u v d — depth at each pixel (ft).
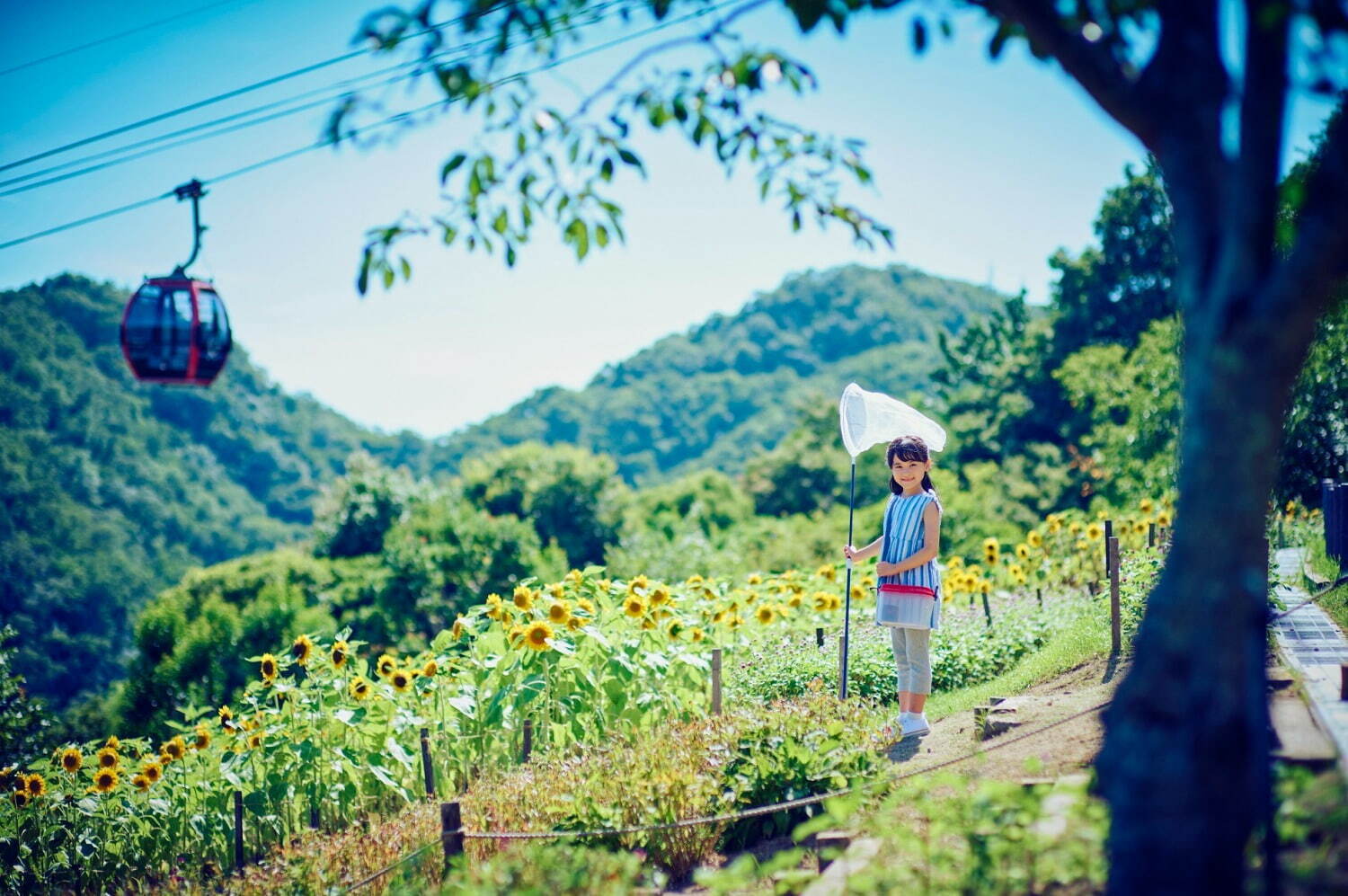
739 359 491.31
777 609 33.32
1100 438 94.63
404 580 110.22
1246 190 11.62
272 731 26.23
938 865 12.51
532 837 16.72
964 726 23.53
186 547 293.84
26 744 72.23
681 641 28.58
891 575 23.63
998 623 34.83
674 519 169.37
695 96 20.01
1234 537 11.14
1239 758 10.89
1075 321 131.44
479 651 28.07
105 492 281.74
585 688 26.86
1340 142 11.37
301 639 27.07
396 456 430.20
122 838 26.21
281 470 370.73
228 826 25.63
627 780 19.53
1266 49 11.58
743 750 20.71
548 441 453.99
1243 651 11.05
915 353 460.96
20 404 273.33
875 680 29.30
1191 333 11.95
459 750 26.50
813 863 16.83
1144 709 11.33
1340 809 11.84
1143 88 12.62
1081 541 41.16
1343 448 38.70
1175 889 10.66
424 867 18.93
